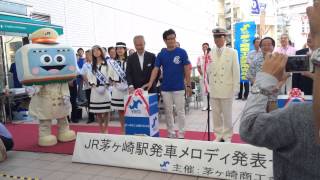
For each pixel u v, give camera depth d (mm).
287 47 6434
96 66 6004
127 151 4539
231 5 42438
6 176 4133
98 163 4664
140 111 4957
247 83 10703
